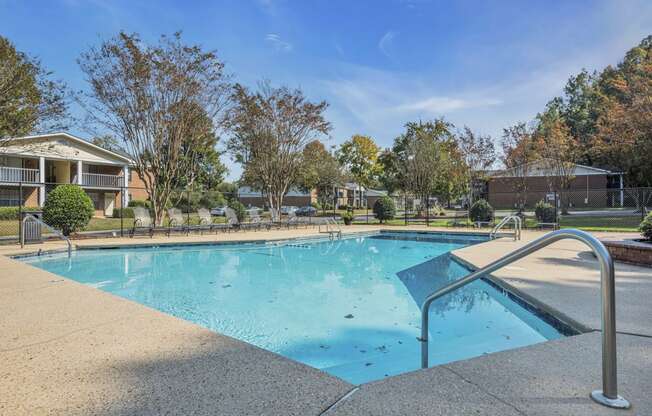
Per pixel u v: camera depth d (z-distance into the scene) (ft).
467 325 13.37
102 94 44.21
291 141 63.05
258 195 136.98
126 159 85.61
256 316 15.16
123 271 24.85
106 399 5.97
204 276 23.38
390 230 49.03
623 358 7.61
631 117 62.34
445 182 89.81
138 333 9.39
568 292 14.24
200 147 55.01
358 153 123.03
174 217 43.32
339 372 9.82
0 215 60.54
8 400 5.94
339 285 20.85
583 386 6.30
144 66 44.62
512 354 7.89
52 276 17.29
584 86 129.08
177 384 6.53
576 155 77.82
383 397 5.97
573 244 30.32
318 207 134.21
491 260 22.65
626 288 14.92
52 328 9.80
